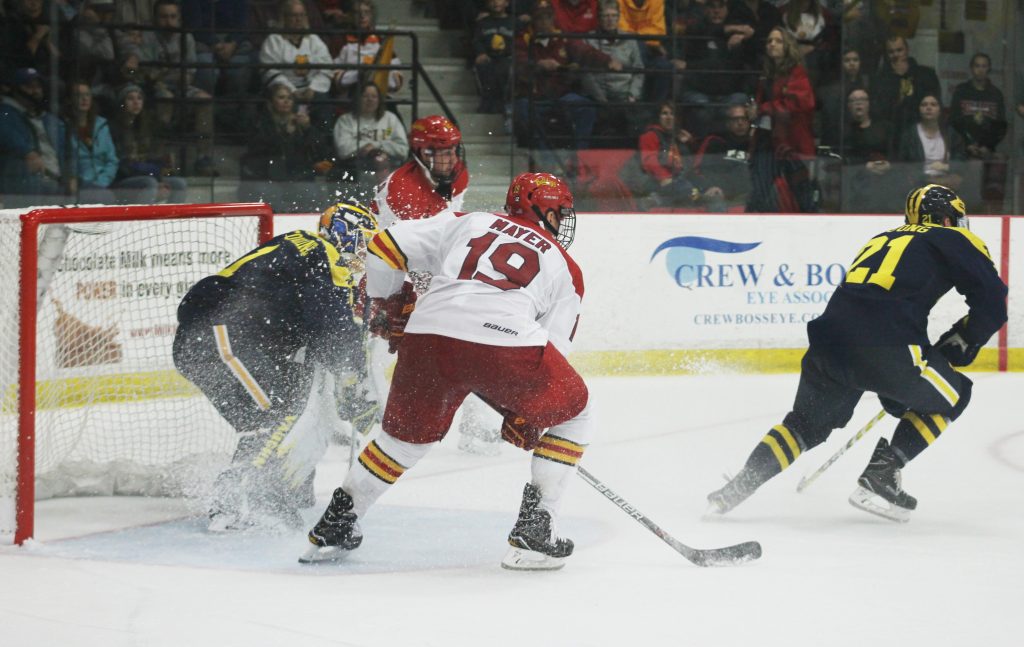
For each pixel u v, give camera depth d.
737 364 22.03
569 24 23.98
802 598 8.72
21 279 9.88
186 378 11.03
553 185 9.52
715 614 8.27
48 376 12.36
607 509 11.94
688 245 21.67
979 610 8.46
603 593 8.76
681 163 24.08
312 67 22.89
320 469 13.69
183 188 22.22
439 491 12.71
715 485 13.23
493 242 9.19
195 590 8.70
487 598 8.58
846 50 24.23
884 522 11.59
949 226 12.02
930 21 24.25
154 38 22.03
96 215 10.59
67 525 10.88
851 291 11.59
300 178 22.97
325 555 9.52
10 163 21.06
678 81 23.98
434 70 25.00
